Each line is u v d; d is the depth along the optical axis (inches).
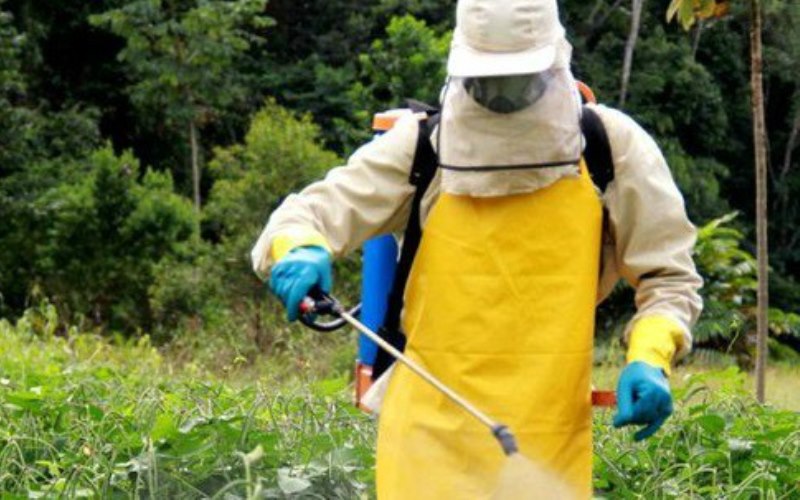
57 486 242.2
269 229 201.9
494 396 196.1
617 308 848.3
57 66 1321.4
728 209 1465.3
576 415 198.2
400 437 200.5
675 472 277.0
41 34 1256.2
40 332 689.6
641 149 199.6
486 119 192.9
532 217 196.1
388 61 1122.0
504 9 190.9
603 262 206.5
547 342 195.9
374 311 234.1
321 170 757.3
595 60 1461.6
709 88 1480.1
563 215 196.2
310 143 768.9
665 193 199.6
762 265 417.1
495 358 196.9
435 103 1106.7
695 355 761.0
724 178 1584.6
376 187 202.2
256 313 705.0
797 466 268.7
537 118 192.4
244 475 249.8
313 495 241.8
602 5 1485.0
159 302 745.0
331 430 282.5
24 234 901.8
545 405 195.8
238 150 838.5
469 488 196.5
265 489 246.2
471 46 193.2
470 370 197.0
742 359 788.6
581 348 197.3
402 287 204.8
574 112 195.6
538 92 191.9
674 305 200.4
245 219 752.3
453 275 197.6
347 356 625.3
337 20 1409.9
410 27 1116.5
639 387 192.2
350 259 706.2
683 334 199.0
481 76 187.9
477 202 197.3
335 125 1269.7
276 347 677.9
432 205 201.6
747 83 1584.6
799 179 1577.3
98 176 840.9
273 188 754.8
